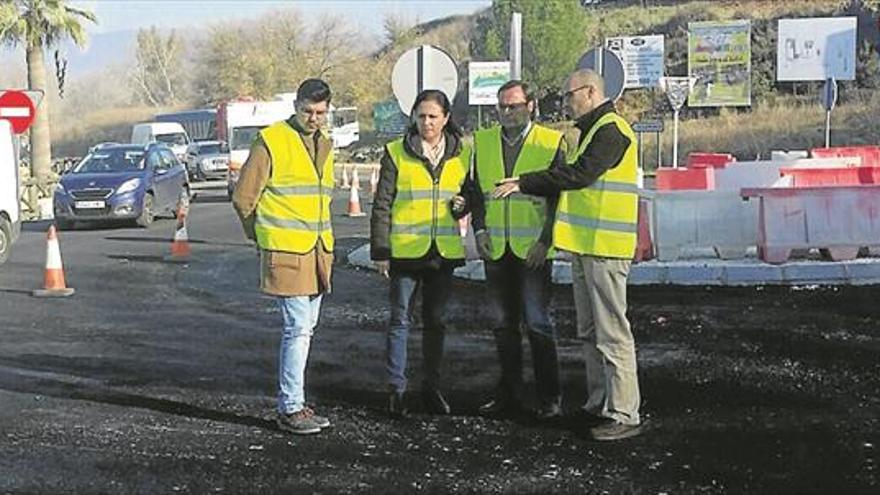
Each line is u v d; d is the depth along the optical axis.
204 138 57.81
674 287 12.12
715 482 5.66
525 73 47.16
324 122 6.73
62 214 21.94
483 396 7.56
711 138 41.03
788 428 6.62
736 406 7.17
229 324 10.72
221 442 6.51
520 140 6.93
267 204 6.61
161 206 23.27
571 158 7.09
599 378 6.86
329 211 6.78
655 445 6.33
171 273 14.83
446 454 6.22
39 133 34.09
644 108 48.12
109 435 6.68
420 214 6.88
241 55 76.75
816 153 21.62
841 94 44.66
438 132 6.91
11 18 33.75
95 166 23.09
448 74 12.31
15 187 16.45
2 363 8.88
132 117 81.50
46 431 6.78
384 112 58.31
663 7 59.06
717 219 13.23
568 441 6.45
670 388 7.69
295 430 6.66
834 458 6.02
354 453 6.26
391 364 7.03
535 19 47.09
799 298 11.25
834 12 50.78
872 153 21.50
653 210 13.34
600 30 56.16
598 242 6.46
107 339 9.95
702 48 41.28
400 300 7.00
